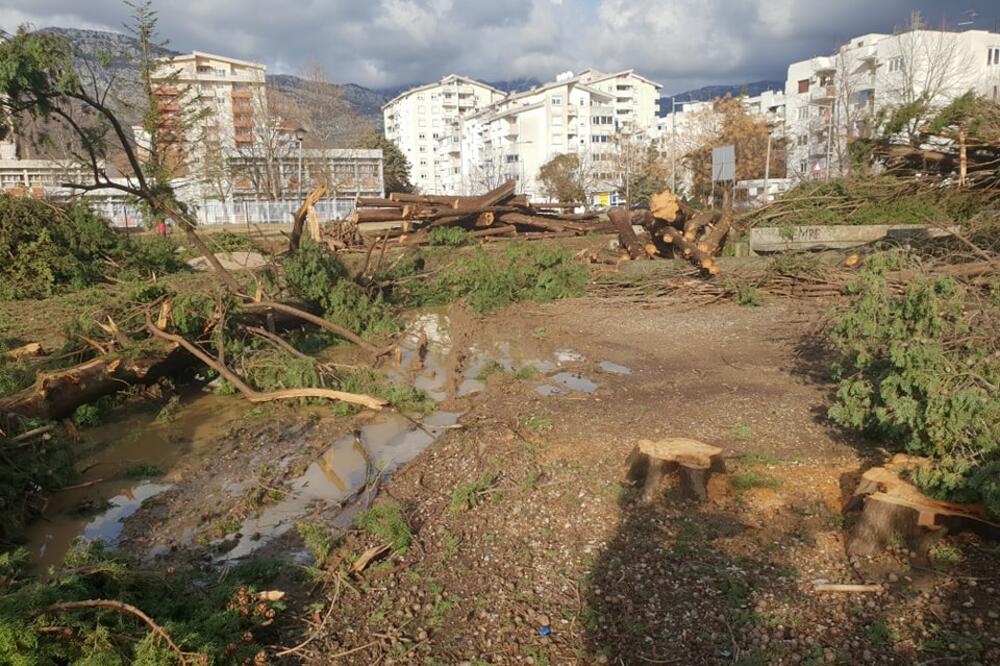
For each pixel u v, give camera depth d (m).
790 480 4.87
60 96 7.06
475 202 20.80
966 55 40.88
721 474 4.94
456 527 4.52
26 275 13.39
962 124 13.47
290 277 10.88
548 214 23.88
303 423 7.07
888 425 4.93
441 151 107.75
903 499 3.86
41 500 5.21
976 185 13.29
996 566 3.60
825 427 5.94
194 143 36.41
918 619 3.27
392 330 10.93
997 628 3.14
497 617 3.53
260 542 4.54
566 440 5.94
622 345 9.73
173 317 8.17
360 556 4.11
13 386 6.51
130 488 5.55
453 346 10.42
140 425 7.09
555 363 9.05
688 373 8.08
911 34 35.38
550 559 4.05
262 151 52.38
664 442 5.03
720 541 4.10
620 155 57.78
